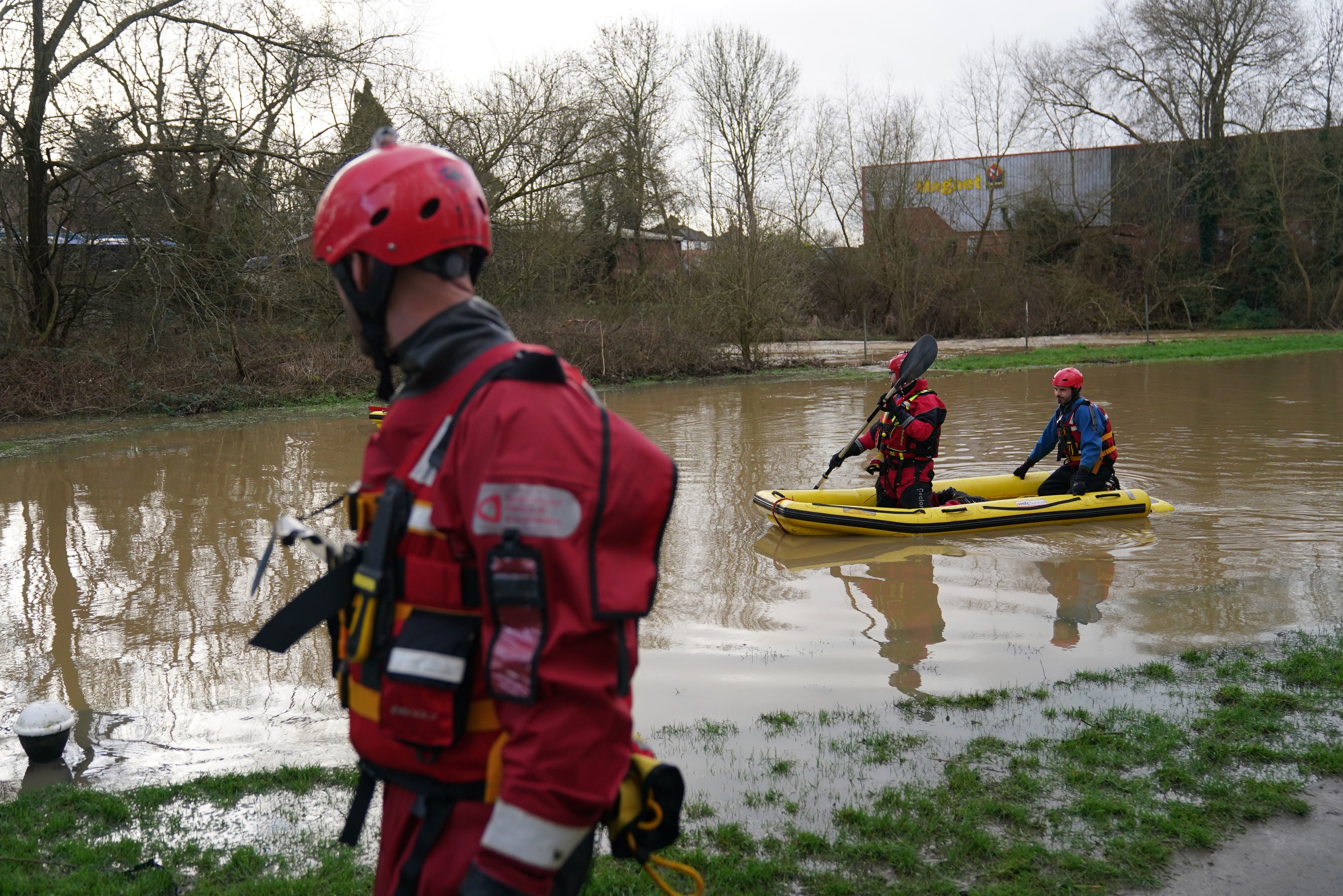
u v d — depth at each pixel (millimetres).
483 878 1274
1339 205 37781
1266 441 11828
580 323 22766
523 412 1337
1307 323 38594
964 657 4930
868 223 38688
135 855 3135
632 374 22406
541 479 1302
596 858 3041
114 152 17297
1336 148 37438
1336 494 8758
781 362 25188
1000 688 4473
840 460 8266
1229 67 38562
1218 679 4480
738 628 5473
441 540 1391
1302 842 3115
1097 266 39781
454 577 1384
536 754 1270
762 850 3105
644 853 1490
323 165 18547
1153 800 3375
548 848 1271
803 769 3668
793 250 28375
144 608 6078
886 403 7953
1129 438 12219
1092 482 8141
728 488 9719
